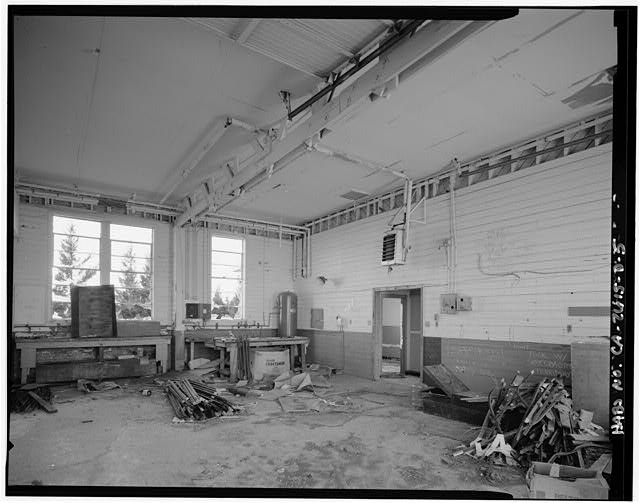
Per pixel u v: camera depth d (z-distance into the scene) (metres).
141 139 6.14
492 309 6.57
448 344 7.23
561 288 5.70
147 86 4.76
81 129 5.82
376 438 4.79
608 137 5.31
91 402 6.39
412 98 4.95
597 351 4.60
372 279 9.08
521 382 5.30
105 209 9.05
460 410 5.53
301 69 4.06
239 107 5.22
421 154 6.73
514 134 5.96
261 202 9.57
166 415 5.68
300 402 6.43
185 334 9.77
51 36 3.88
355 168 7.34
